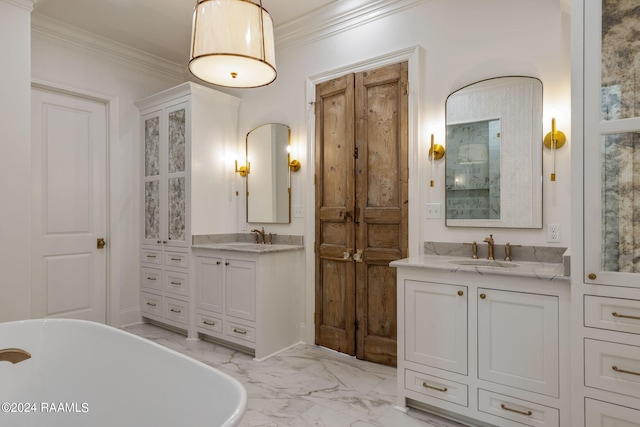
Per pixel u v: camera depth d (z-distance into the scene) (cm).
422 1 265
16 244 240
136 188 387
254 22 193
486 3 240
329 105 311
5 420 159
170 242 355
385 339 273
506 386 178
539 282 169
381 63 279
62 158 336
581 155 158
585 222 157
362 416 202
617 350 151
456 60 251
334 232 305
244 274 296
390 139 277
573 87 159
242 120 380
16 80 240
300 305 325
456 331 192
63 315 336
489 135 237
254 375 255
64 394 172
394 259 271
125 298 377
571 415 160
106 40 352
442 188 254
